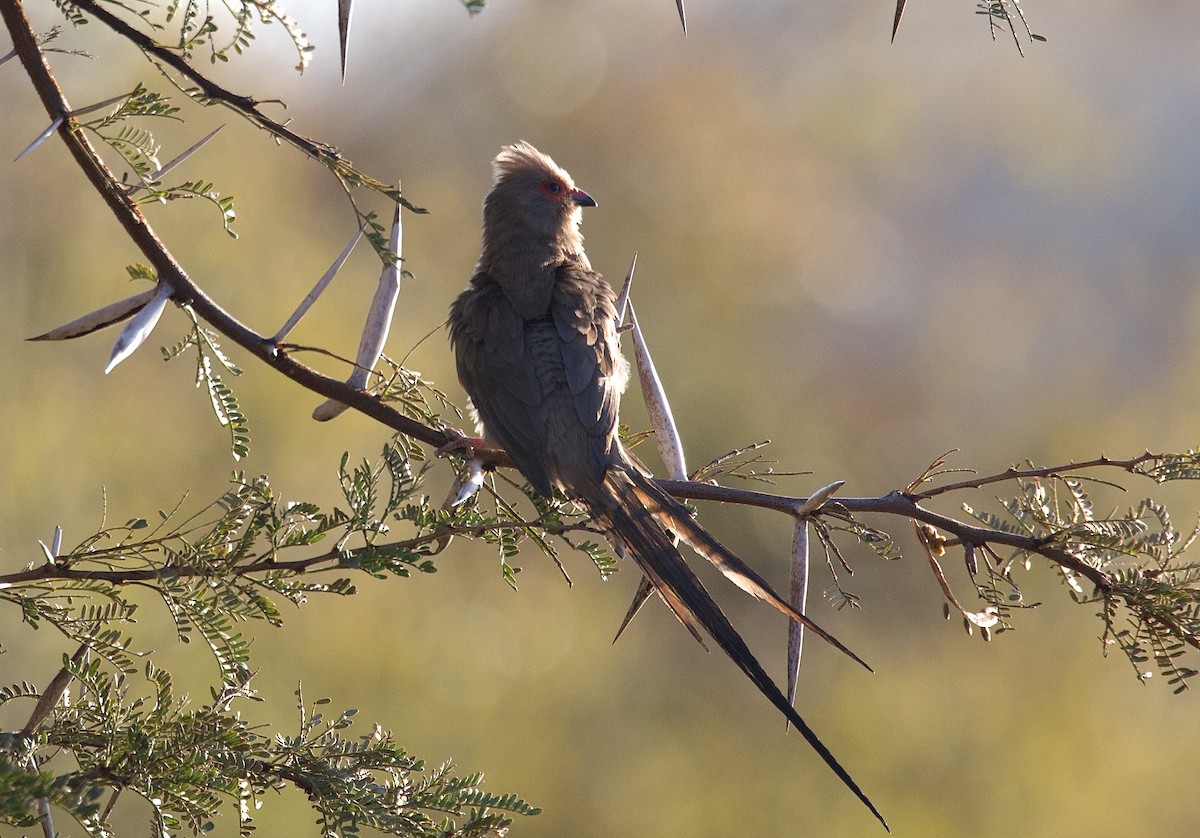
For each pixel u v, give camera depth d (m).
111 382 13.25
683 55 27.05
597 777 15.29
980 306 30.98
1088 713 15.56
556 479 6.06
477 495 5.25
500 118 26.34
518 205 7.51
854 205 30.12
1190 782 14.88
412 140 26.02
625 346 18.88
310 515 4.35
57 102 4.16
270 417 14.07
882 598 18.38
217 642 4.09
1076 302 31.77
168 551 4.26
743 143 26.67
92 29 12.08
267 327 14.47
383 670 13.84
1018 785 15.16
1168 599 4.52
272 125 4.13
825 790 15.72
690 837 15.04
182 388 13.66
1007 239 32.88
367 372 4.91
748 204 25.77
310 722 4.39
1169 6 35.25
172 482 13.16
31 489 12.06
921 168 32.97
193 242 14.50
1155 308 31.56
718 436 21.03
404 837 4.12
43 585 4.15
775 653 18.14
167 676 4.15
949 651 17.17
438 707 14.30
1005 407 26.81
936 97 33.69
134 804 10.40
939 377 27.77
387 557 4.28
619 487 5.57
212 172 15.00
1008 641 16.69
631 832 14.94
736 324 23.12
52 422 12.48
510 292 6.84
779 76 29.97
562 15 26.47
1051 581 16.88
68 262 13.27
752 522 19.22
